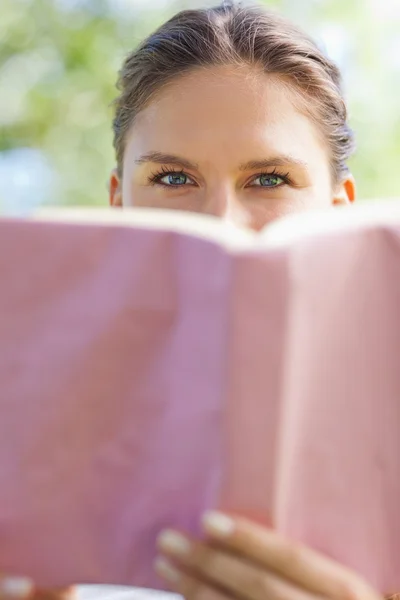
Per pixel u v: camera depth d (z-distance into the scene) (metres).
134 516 0.65
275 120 1.10
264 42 1.14
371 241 0.62
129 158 1.17
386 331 0.63
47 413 0.64
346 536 0.64
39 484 0.65
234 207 1.07
